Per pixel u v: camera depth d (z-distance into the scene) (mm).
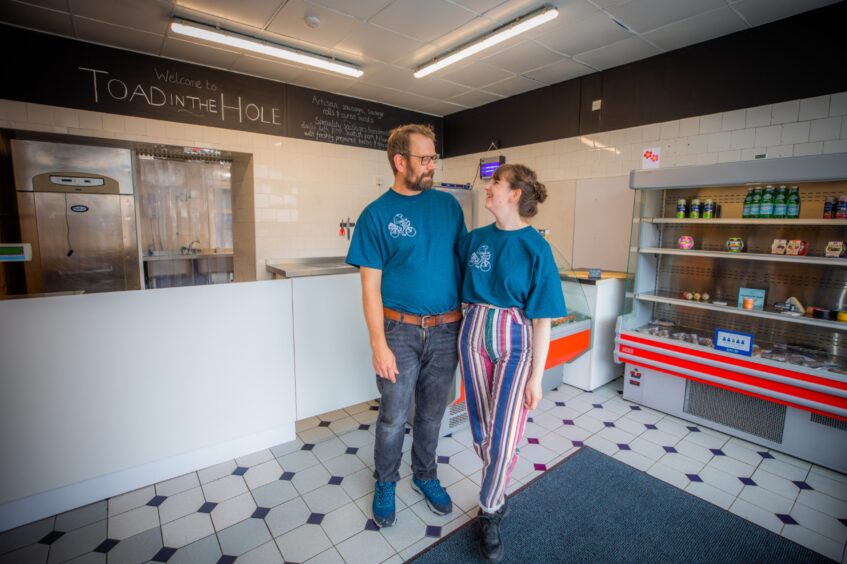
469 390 1841
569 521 1993
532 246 1660
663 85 3848
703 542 1868
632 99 4086
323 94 5129
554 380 3633
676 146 3787
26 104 3508
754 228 3041
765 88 3232
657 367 3162
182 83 4188
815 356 2729
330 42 3721
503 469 1702
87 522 1963
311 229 5215
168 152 4590
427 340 1854
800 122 3072
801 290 2855
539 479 2332
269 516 2023
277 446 2684
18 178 3717
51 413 1972
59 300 1948
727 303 3111
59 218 3896
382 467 1945
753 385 2678
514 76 4516
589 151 4484
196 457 2393
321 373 2832
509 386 1704
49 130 3613
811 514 2076
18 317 1869
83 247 4023
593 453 2625
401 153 1734
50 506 1997
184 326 2285
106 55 3795
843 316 2508
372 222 1781
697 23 3236
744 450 2689
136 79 3951
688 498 2178
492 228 1799
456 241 1930
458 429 2908
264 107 4711
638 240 3338
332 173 5309
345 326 2900
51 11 3164
